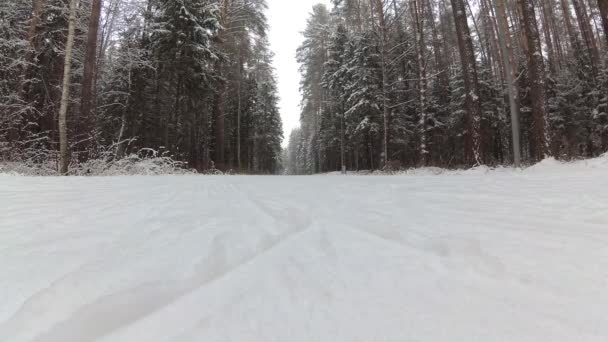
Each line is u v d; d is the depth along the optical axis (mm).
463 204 2203
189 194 3107
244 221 1802
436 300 825
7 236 1481
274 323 734
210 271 1045
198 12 13266
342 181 5004
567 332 676
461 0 10453
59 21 11320
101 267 1059
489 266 1030
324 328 712
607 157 5770
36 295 854
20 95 9328
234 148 28109
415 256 1149
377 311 777
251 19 19516
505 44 8062
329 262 1112
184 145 17344
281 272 1026
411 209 2068
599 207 1866
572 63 18297
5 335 699
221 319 754
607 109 14852
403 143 18172
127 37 13328
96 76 12719
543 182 3289
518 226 1528
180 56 12836
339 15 21312
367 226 1622
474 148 9719
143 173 8773
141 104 13930
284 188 3764
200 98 14461
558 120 16047
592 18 20828
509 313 755
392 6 15109
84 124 8367
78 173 7703
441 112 18609
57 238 1438
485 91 17031
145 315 772
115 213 2051
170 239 1415
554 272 972
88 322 737
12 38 9711
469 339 661
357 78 18219
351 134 20656
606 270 969
